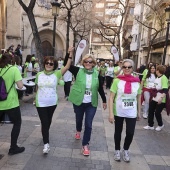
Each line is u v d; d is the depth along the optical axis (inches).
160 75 246.7
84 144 174.1
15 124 163.8
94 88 173.9
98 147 189.5
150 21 1165.1
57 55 1328.7
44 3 1251.8
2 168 145.4
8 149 172.9
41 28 1259.8
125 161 166.1
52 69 171.6
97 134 222.1
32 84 385.1
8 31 1115.9
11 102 157.2
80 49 275.7
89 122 173.9
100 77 177.9
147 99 296.4
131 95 157.9
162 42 931.3
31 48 1272.1
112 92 161.2
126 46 1854.1
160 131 249.8
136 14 1441.9
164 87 239.6
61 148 181.9
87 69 174.4
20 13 1125.7
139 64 1382.9
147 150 192.4
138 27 1443.2
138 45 1423.5
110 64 623.8
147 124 275.0
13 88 159.8
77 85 176.4
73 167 153.3
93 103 176.2
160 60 993.5
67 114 294.7
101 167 155.7
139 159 172.9
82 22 1206.9
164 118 309.1
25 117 265.7
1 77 153.6
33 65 573.6
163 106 245.4
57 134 214.8
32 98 384.2
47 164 154.9
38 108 170.4
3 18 868.6
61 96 438.9
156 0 1059.3
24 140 193.3
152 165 164.6
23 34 1213.1
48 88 169.9
